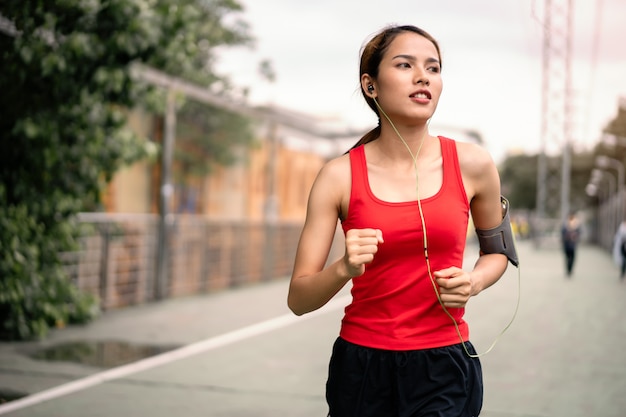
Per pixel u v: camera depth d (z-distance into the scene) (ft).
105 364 23.36
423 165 7.69
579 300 46.24
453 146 7.80
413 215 7.45
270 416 17.62
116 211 53.11
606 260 115.75
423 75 7.49
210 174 72.08
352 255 6.84
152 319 33.19
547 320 35.68
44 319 28.27
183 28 27.63
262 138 77.92
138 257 38.75
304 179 87.35
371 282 7.63
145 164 56.75
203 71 69.82
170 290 42.47
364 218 7.54
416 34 7.67
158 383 20.92
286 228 59.72
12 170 27.63
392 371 7.61
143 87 29.09
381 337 7.61
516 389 20.68
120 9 26.21
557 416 17.95
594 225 253.65
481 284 7.90
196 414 17.76
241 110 52.39
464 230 7.69
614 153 221.66
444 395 7.54
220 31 66.74
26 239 27.43
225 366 23.32
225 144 73.41
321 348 26.66
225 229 49.21
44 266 28.27
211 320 33.27
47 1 25.84
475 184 7.86
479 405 7.94
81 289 34.19
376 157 7.77
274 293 45.91
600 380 21.95
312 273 7.68
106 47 26.58
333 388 7.97
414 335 7.57
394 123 7.64
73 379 21.29
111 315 34.12
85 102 27.40
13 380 21.06
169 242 42.16
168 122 40.86
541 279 67.51
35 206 27.76
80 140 27.86
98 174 29.09
